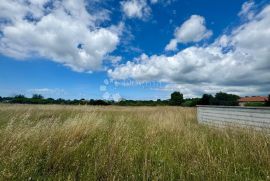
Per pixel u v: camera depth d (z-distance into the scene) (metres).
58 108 15.91
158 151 4.88
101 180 3.36
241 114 9.45
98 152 4.24
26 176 3.22
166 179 3.47
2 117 8.31
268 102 22.89
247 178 3.52
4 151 3.75
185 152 4.77
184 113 17.12
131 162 3.86
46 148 4.18
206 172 3.49
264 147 4.55
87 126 5.93
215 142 5.72
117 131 5.96
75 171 3.50
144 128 7.96
